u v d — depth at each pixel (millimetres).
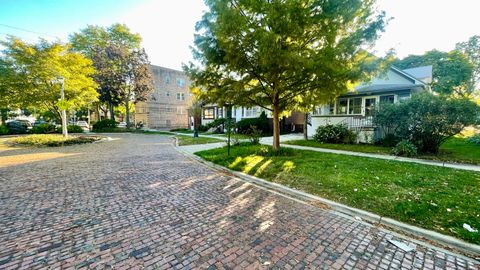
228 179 5992
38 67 14555
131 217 3512
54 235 2926
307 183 5184
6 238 2830
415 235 3070
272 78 7086
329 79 6691
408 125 8797
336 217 3641
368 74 6785
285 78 7203
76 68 16469
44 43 15359
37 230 3055
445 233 2975
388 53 6586
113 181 5566
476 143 10672
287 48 6742
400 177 5344
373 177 5371
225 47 6816
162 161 8391
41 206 3916
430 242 2891
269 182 5504
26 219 3393
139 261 2387
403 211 3590
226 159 8078
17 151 10781
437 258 2537
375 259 2490
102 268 2260
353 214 3764
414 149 8227
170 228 3164
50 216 3510
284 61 6137
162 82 31875
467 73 20594
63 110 15758
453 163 7047
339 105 15781
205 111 28906
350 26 6867
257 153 8992
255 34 6195
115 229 3113
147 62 26266
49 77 15086
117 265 2312
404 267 2357
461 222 3158
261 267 2311
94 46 25688
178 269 2258
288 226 3275
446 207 3621
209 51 7309
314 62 6195
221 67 8039
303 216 3652
